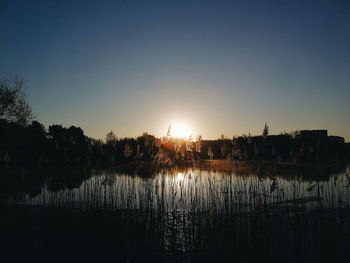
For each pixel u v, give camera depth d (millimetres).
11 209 15617
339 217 12992
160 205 14148
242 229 11570
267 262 9039
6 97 30453
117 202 16359
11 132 29578
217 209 14328
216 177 20406
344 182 20062
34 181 24922
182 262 9438
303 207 14758
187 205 15930
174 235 11336
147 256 9922
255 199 15641
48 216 14359
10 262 9719
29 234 12219
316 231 11297
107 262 9594
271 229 11547
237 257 9492
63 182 23734
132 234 11789
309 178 21625
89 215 14125
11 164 26969
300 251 9664
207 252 9969
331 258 9234
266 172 16469
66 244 11188
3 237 11914
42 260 9828
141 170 21359
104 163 21781
